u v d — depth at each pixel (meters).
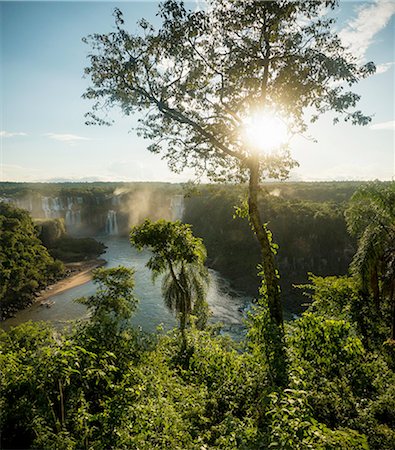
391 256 12.10
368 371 6.75
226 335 13.17
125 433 4.47
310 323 6.98
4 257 37.56
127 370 7.27
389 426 5.72
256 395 6.33
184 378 9.00
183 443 4.81
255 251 53.34
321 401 5.74
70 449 4.26
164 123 10.22
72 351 5.16
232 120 9.27
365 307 13.20
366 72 7.60
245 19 8.15
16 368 5.49
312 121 9.02
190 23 8.22
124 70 8.72
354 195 12.37
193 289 17.39
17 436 4.84
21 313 34.06
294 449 3.22
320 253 48.25
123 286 19.81
